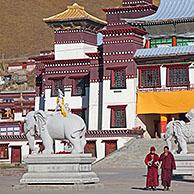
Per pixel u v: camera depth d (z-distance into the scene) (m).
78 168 46.47
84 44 115.44
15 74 174.88
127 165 87.25
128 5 119.12
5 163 102.81
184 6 113.31
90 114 108.81
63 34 116.81
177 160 58.59
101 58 108.81
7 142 109.25
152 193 43.22
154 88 102.81
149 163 46.56
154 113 102.06
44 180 46.44
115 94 104.38
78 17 114.31
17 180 60.09
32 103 128.25
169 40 110.75
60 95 48.72
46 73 115.19
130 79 103.38
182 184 52.03
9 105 130.62
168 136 60.16
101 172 74.31
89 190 45.53
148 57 102.31
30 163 47.03
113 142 100.88
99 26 118.62
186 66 101.31
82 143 47.69
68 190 45.28
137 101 103.00
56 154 46.69
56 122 47.59
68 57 116.06
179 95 101.12
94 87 109.19
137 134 100.50
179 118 104.62
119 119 103.75
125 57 103.94
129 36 103.88
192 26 108.50
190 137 59.00
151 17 111.25
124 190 45.88
